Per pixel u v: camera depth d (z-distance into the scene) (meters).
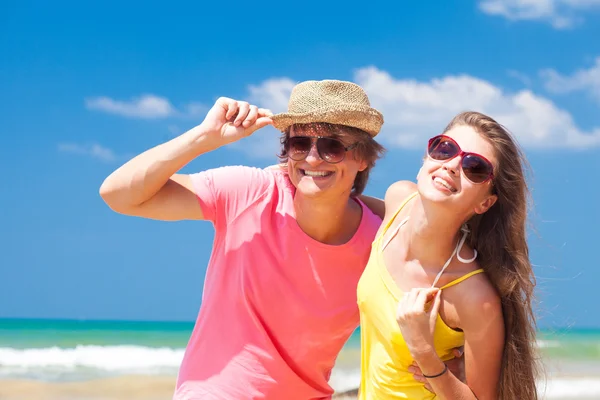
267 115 4.26
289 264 4.28
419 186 3.62
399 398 3.76
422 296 3.51
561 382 18.36
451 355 3.86
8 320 44.81
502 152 3.61
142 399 15.03
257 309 4.29
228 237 4.34
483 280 3.68
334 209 4.24
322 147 4.13
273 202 4.39
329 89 4.29
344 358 20.39
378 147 4.52
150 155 4.12
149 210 4.23
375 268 3.85
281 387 4.34
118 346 24.09
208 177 4.40
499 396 3.74
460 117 3.68
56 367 19.73
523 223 3.71
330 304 4.33
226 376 4.24
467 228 3.77
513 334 3.70
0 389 15.99
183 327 38.03
